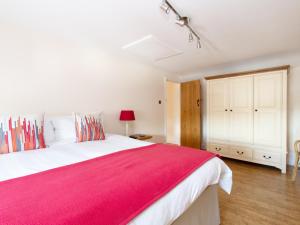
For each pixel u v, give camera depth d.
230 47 2.64
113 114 2.97
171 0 1.49
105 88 2.83
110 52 2.84
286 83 2.73
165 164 1.18
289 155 3.12
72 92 2.39
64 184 0.86
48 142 1.87
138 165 1.16
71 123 2.09
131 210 0.72
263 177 2.60
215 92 3.60
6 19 1.80
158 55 3.00
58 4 1.56
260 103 2.99
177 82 4.58
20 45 1.93
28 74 1.99
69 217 0.59
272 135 2.88
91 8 1.62
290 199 1.96
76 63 2.44
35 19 1.81
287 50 2.77
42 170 1.09
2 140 1.48
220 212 1.72
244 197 2.01
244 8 1.62
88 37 2.27
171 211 0.86
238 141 3.27
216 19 1.81
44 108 2.12
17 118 1.61
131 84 3.30
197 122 4.18
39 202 0.68
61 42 2.27
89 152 1.53
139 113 3.48
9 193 0.76
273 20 1.84
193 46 2.58
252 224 1.54
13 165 1.18
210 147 3.69
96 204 0.68
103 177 0.95
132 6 1.59
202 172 1.20
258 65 3.41
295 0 1.49
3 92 1.81
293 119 3.06
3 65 1.81
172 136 5.14
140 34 2.18
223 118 3.48
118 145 1.84
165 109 4.17
